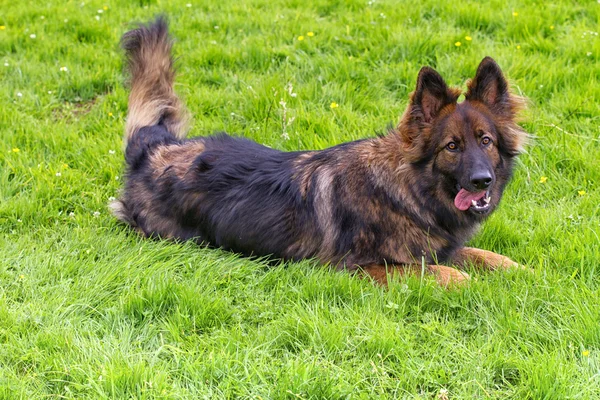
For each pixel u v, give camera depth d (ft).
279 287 18.66
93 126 28.50
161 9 38.22
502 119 19.62
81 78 31.17
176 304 17.72
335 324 16.63
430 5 37.04
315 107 28.86
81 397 14.47
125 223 23.00
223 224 20.95
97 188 24.63
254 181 20.94
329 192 20.15
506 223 22.15
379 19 35.83
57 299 17.79
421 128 19.20
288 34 34.60
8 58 33.12
